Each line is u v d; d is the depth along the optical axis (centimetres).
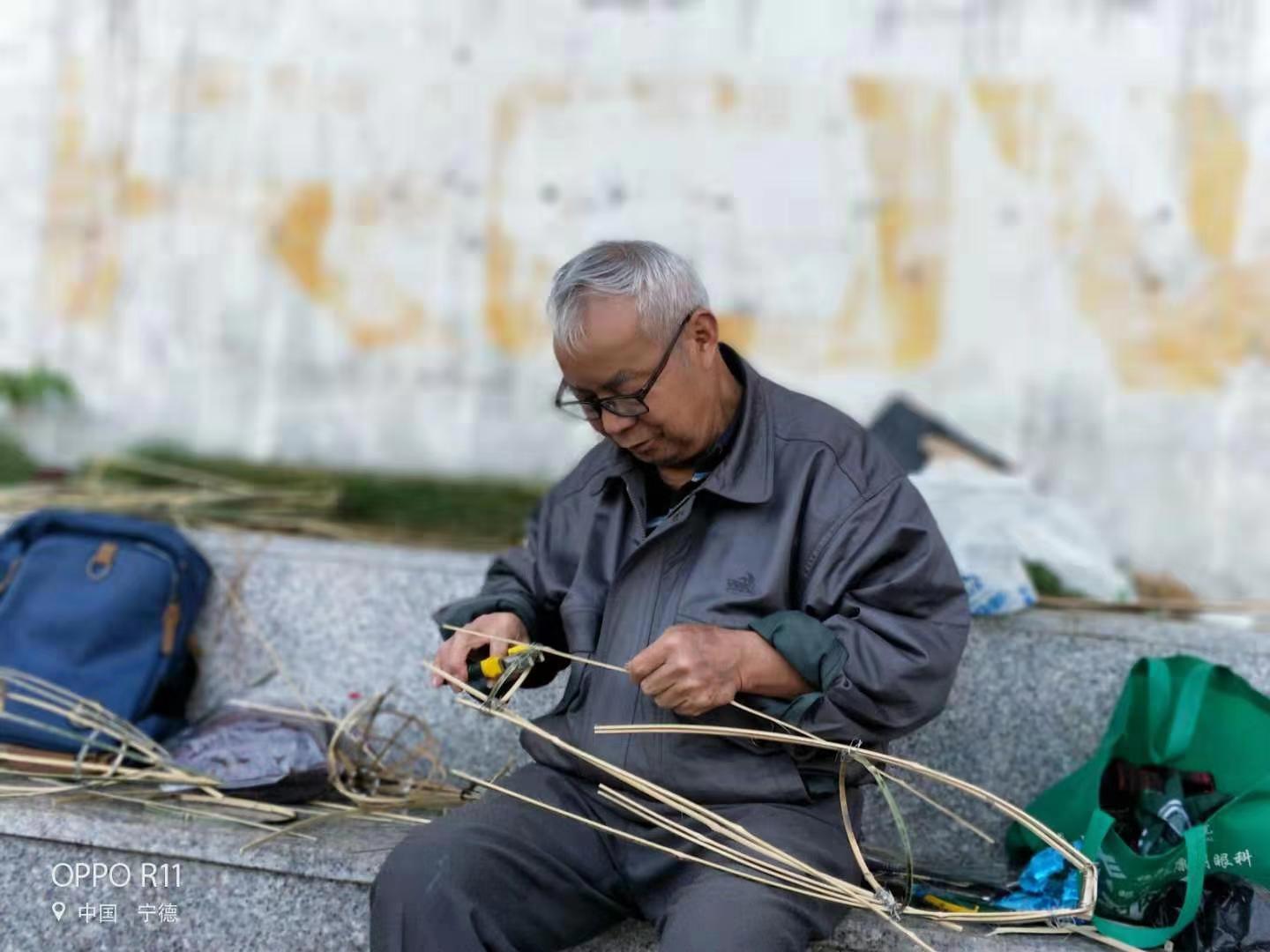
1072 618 297
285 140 508
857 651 214
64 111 519
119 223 516
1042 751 289
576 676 234
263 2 509
